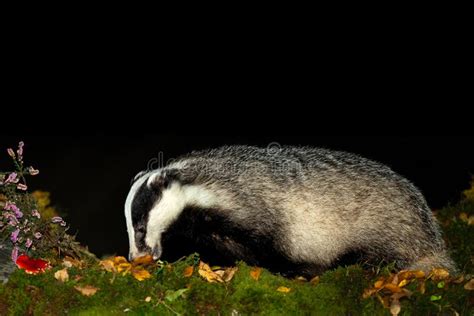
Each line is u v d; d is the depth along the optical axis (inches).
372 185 308.8
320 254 306.3
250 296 251.6
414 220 308.2
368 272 286.8
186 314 245.4
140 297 246.2
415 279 274.5
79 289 244.4
